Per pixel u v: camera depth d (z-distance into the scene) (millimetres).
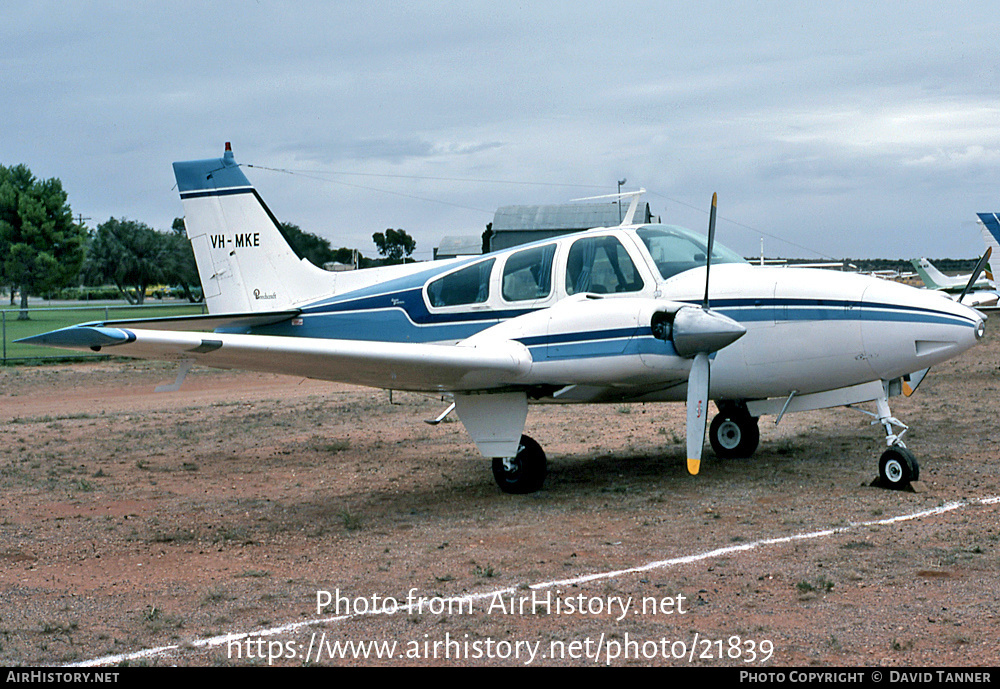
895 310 7812
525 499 7953
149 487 9039
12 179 62594
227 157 11773
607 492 8047
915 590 4957
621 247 8500
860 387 8258
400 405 15305
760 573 5391
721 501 7445
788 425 11633
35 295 65250
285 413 14750
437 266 9695
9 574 5977
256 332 10773
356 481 9156
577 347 7660
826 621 4555
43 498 8531
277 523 7383
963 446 9500
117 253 65750
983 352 21281
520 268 8914
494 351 7691
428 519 7320
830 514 6824
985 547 5730
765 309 8156
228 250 11742
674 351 7461
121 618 4988
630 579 5391
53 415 15164
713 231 7785
